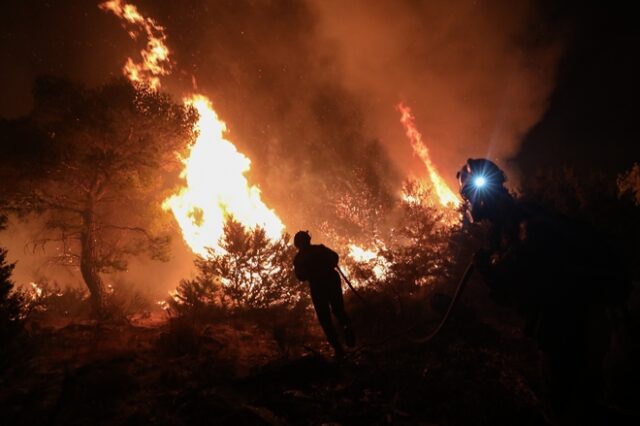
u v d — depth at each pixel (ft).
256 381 17.72
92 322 28.27
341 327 22.29
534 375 16.26
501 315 23.41
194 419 14.92
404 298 25.55
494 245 11.71
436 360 18.54
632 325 10.62
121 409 16.05
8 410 15.75
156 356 21.88
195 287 30.48
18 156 34.12
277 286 29.09
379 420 14.55
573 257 10.53
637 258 21.50
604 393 10.82
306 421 14.76
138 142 36.99
